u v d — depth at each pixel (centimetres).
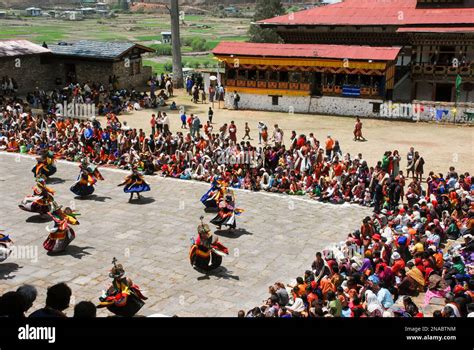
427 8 4847
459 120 4091
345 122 4172
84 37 13562
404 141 3525
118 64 5119
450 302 1212
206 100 5075
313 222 2138
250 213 2225
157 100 4697
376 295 1361
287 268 1714
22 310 612
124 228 2012
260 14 8588
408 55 4831
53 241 1739
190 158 2775
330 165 2602
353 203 2373
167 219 2119
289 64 4475
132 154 2870
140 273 1642
